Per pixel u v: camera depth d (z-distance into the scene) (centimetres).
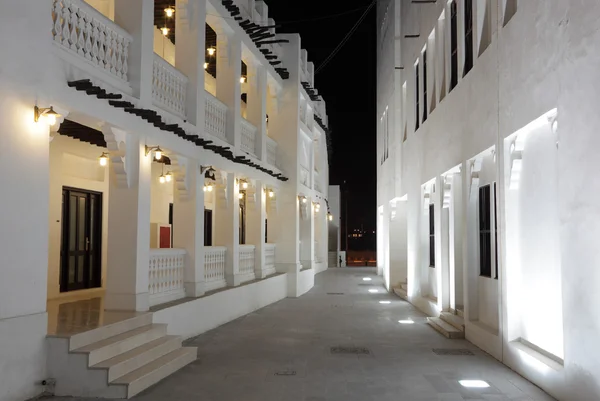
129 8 903
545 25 702
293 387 731
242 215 2212
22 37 632
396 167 2028
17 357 612
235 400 666
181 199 1143
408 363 882
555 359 730
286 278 1928
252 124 1597
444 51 1308
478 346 1014
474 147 1024
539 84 722
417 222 1616
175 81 1084
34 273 646
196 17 1145
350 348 1006
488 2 998
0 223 596
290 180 1933
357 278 2817
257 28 1459
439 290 1316
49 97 675
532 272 814
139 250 898
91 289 1252
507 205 870
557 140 687
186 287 1139
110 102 804
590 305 584
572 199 624
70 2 729
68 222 1186
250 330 1196
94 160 1274
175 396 678
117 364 680
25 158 635
